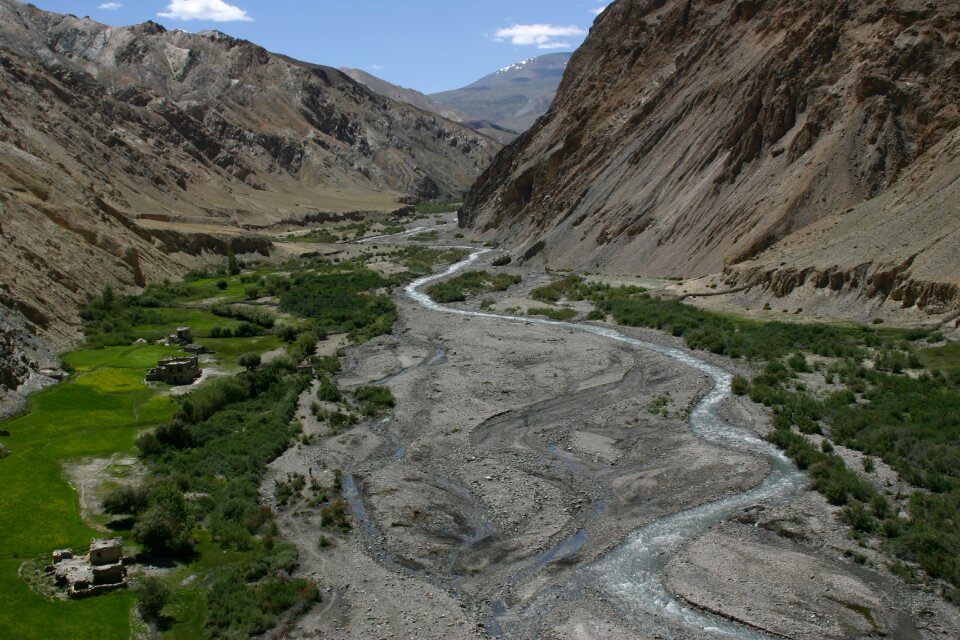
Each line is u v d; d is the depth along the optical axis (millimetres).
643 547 37344
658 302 85438
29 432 50781
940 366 57844
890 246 71938
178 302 97688
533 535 38844
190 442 50875
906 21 89625
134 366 67062
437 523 40594
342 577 35688
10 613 31078
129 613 31844
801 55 97312
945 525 37344
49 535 37531
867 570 34812
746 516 39688
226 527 39656
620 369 66188
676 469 45500
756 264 82938
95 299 85812
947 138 77625
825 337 66750
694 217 98938
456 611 32656
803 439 48156
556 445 50844
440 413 57562
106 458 47562
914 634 30594
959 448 45125
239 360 69938
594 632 31031
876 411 51406
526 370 67500
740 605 32438
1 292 69188
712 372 63812
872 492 40969
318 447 51500
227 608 32406
